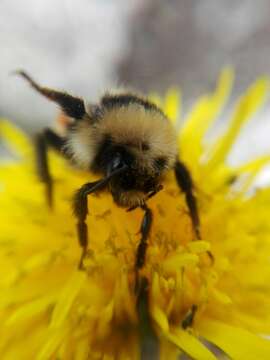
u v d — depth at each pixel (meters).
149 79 0.07
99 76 0.07
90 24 0.08
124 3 0.08
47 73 0.07
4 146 0.06
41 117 0.07
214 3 0.08
